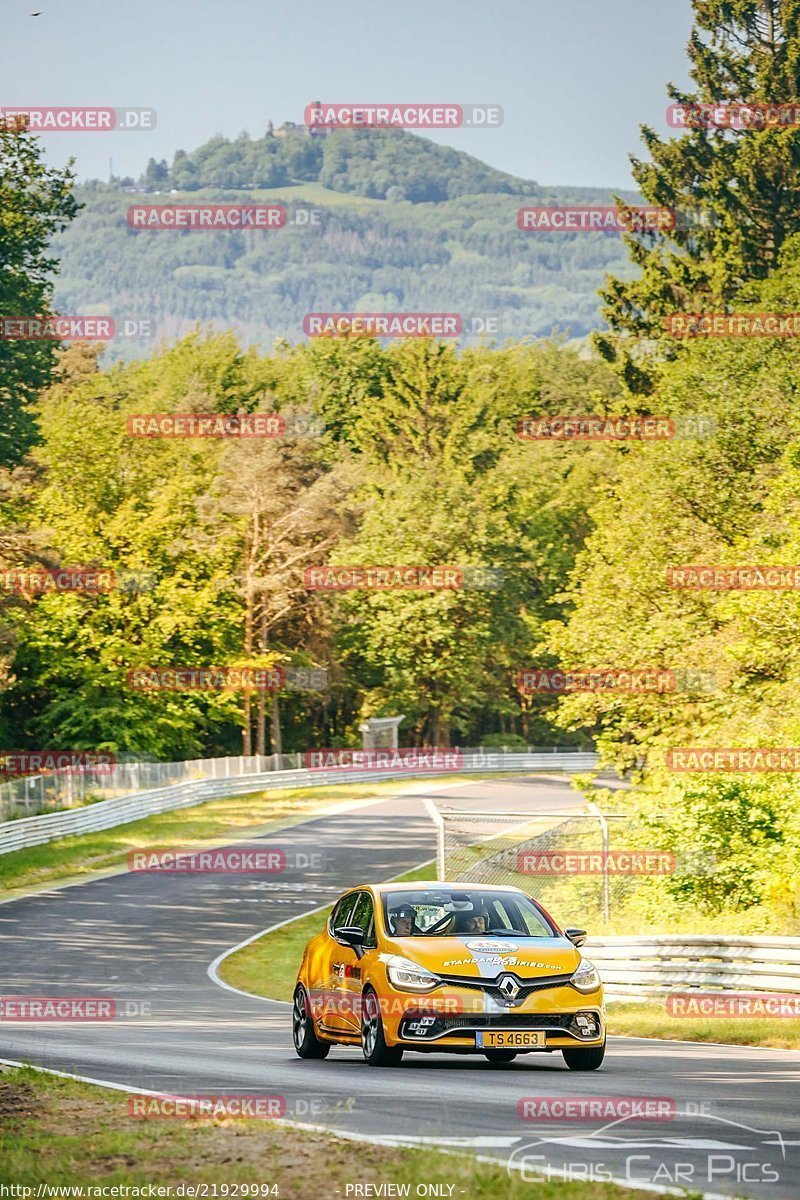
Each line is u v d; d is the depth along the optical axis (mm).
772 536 90562
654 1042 41000
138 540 180000
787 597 82312
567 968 31078
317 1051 35219
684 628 97562
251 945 81562
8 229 137375
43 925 85000
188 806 152625
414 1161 19688
